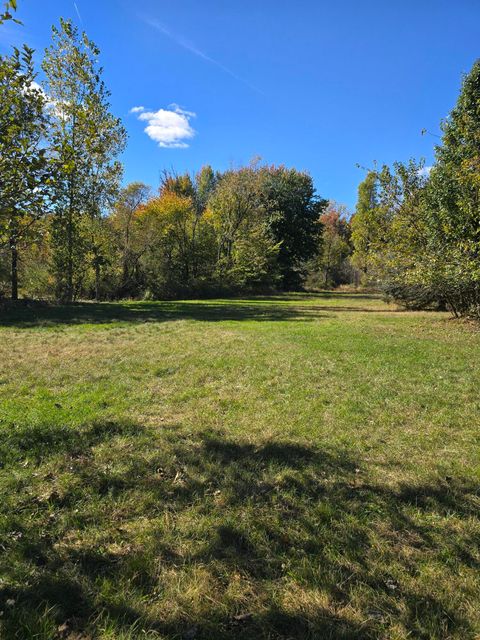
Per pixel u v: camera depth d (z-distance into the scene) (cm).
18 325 1361
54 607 246
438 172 1395
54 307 1955
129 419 545
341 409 597
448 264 1291
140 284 3048
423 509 360
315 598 262
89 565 286
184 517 343
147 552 298
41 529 320
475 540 320
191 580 274
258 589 269
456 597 263
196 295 3291
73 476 399
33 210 420
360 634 236
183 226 3594
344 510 357
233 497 372
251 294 3866
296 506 362
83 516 340
